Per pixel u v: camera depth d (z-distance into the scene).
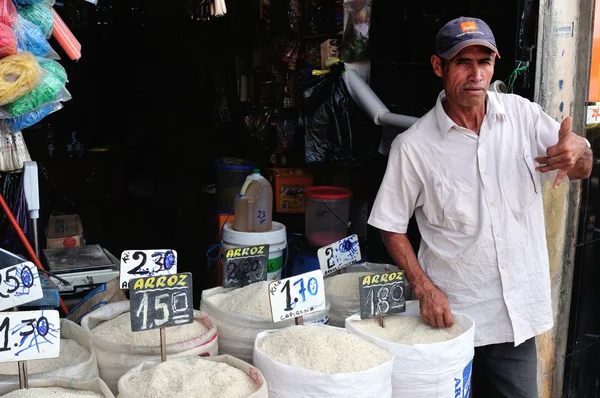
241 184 3.68
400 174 2.12
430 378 1.79
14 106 2.10
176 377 1.54
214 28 5.39
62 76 2.25
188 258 4.74
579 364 3.13
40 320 1.52
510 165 2.06
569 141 1.92
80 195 5.57
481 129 2.05
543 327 2.14
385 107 3.13
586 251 2.99
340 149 3.26
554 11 2.59
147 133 6.22
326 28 3.64
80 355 1.76
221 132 5.36
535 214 2.10
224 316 1.96
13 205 2.73
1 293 1.66
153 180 5.98
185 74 6.11
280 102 4.26
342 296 2.17
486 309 2.09
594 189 2.94
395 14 3.18
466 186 2.06
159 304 1.66
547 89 2.63
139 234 5.54
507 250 2.06
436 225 2.14
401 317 2.08
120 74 6.57
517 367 2.16
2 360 1.49
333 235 3.29
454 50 1.94
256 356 1.70
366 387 1.61
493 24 2.70
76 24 5.11
